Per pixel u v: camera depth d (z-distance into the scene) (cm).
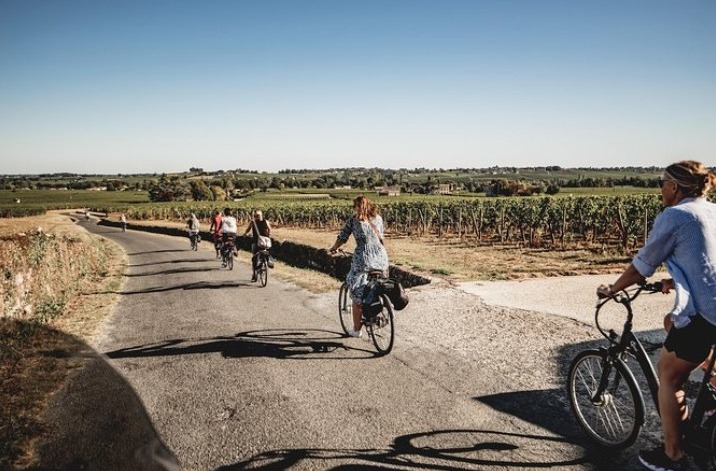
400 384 459
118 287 1229
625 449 333
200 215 6103
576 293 827
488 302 781
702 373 431
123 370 531
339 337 633
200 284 1188
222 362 545
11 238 927
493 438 354
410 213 2931
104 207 9062
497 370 487
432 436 359
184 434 373
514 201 2650
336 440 357
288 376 491
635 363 492
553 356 520
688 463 297
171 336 673
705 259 263
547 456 329
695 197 280
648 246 279
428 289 906
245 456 338
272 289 1055
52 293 970
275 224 4512
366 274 579
